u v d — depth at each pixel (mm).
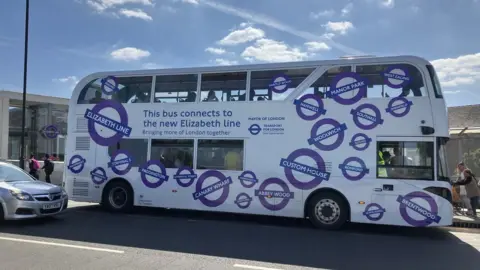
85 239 7938
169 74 11477
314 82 10047
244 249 7379
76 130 12305
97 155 12008
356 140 9531
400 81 9383
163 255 6770
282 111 10219
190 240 8086
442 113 9047
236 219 11117
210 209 10703
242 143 10516
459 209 13188
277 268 6160
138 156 11586
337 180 9602
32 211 9109
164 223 10188
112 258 6492
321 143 9812
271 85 10414
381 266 6445
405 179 9117
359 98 9609
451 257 7164
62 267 5898
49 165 18750
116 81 12031
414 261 6824
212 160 10789
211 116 10883
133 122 11695
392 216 9148
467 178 12211
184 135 11125
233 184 10492
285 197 10000
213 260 6508
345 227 10203
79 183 12156
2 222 9648
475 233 9914
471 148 16344
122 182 11703
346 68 9820
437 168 8953
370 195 9328
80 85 12438
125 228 9297
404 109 9258
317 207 9742
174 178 11125
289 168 10016
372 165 9375
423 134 9070
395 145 9258
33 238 7934
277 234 8992
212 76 11031
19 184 9578
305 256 6973
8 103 29594
